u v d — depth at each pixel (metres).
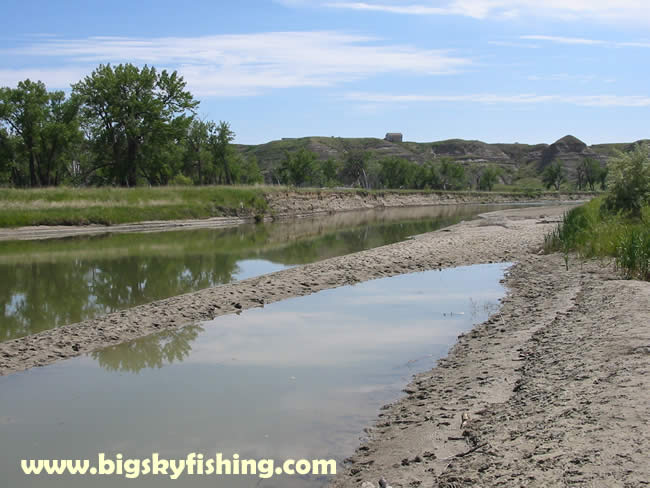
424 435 6.18
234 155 87.31
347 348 9.92
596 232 19.62
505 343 9.41
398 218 51.91
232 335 10.87
